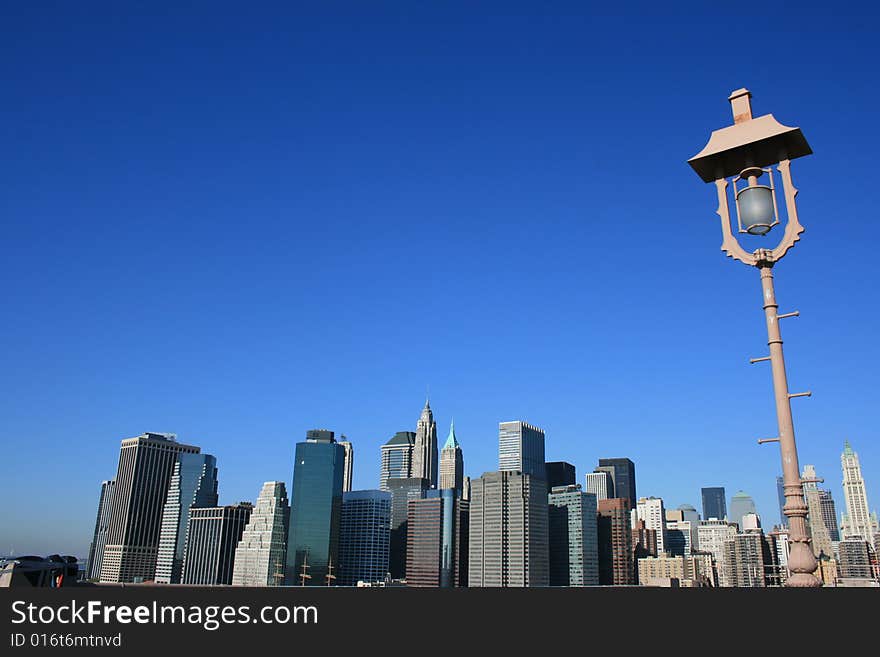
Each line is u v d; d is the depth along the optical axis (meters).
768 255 11.80
